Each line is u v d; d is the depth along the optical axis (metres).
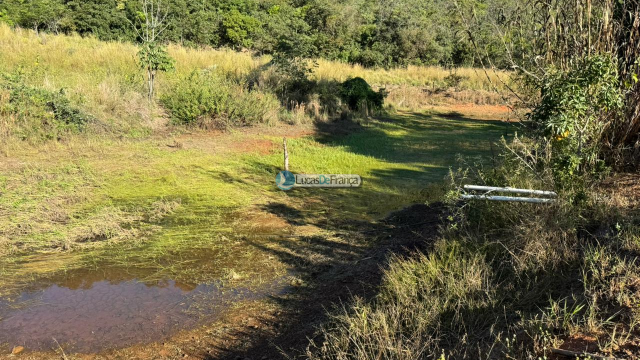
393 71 27.70
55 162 9.56
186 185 8.90
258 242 6.62
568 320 3.39
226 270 5.82
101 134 11.59
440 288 4.49
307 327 4.57
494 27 7.03
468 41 7.70
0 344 4.39
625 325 3.22
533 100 6.50
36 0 26.42
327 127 14.88
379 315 4.01
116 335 4.57
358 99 17.50
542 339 3.30
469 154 11.91
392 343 3.79
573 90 5.17
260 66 19.12
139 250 6.27
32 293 5.26
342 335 3.95
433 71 27.22
